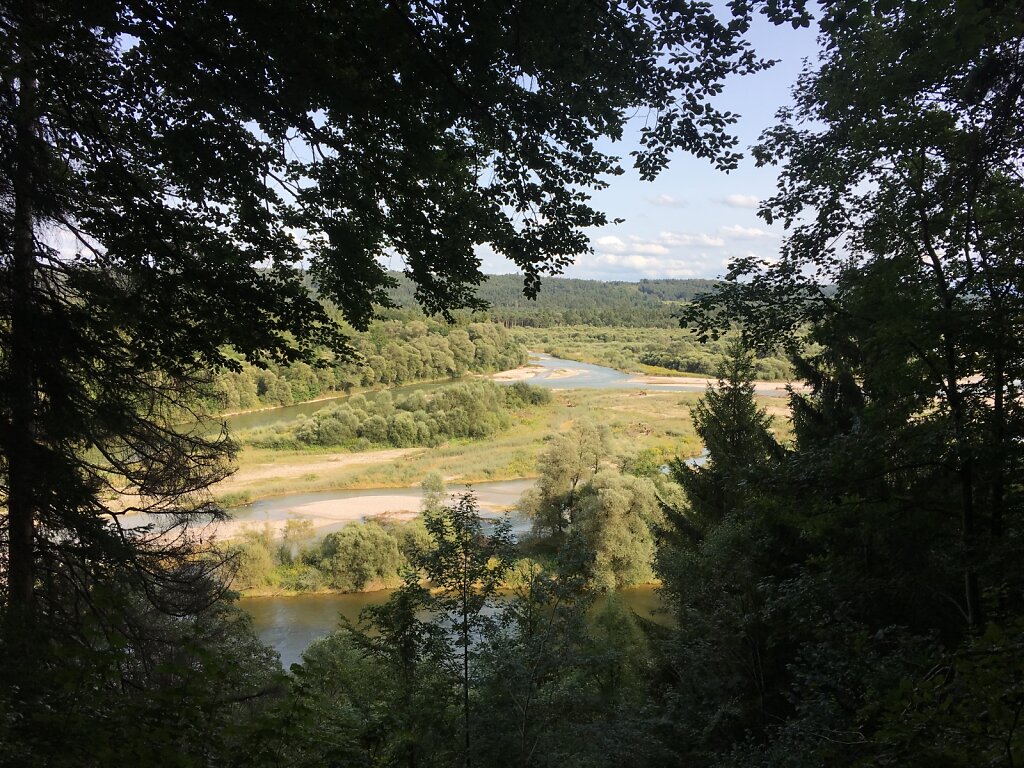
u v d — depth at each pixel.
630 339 149.62
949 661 3.64
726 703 10.45
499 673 8.72
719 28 5.01
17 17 5.35
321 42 5.08
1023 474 7.26
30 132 6.55
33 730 3.22
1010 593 7.11
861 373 11.53
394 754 7.31
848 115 8.87
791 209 10.10
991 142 6.92
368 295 7.92
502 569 9.33
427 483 41.44
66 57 5.78
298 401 79.25
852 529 9.24
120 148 6.82
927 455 7.83
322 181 6.83
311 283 7.88
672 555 14.45
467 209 6.54
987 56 6.41
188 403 9.74
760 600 11.40
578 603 9.59
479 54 5.01
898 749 3.65
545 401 76.81
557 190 6.43
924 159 8.30
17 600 6.18
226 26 5.32
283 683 3.99
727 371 16.89
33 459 6.95
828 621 7.95
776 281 9.81
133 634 8.00
